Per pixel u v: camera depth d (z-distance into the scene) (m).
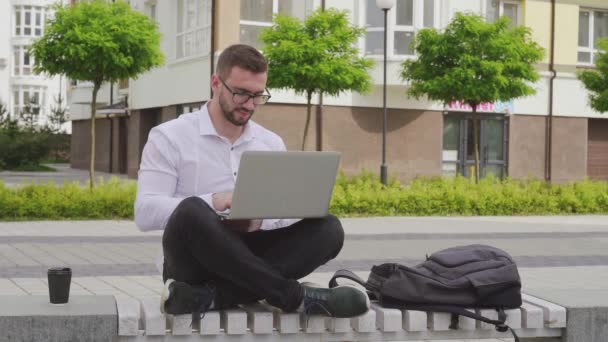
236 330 3.99
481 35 20.64
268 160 3.89
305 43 19.23
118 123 35.88
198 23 27.06
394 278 4.25
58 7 18.52
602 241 13.55
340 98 26.09
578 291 5.06
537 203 19.88
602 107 22.55
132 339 4.01
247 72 4.16
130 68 18.53
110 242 12.37
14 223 15.71
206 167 4.38
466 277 4.23
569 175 29.95
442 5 27.38
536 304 4.56
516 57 20.70
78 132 42.31
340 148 26.20
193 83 27.08
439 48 20.77
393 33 26.52
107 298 4.42
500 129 28.89
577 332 4.51
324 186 4.09
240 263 3.88
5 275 8.99
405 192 18.95
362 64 20.34
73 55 17.62
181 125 4.39
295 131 25.50
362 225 15.98
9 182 29.17
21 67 68.88
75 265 9.84
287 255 4.16
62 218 16.62
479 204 19.25
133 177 32.56
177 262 4.01
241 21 25.69
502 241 13.28
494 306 4.32
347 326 4.09
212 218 3.87
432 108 27.41
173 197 4.35
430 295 4.19
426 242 12.90
